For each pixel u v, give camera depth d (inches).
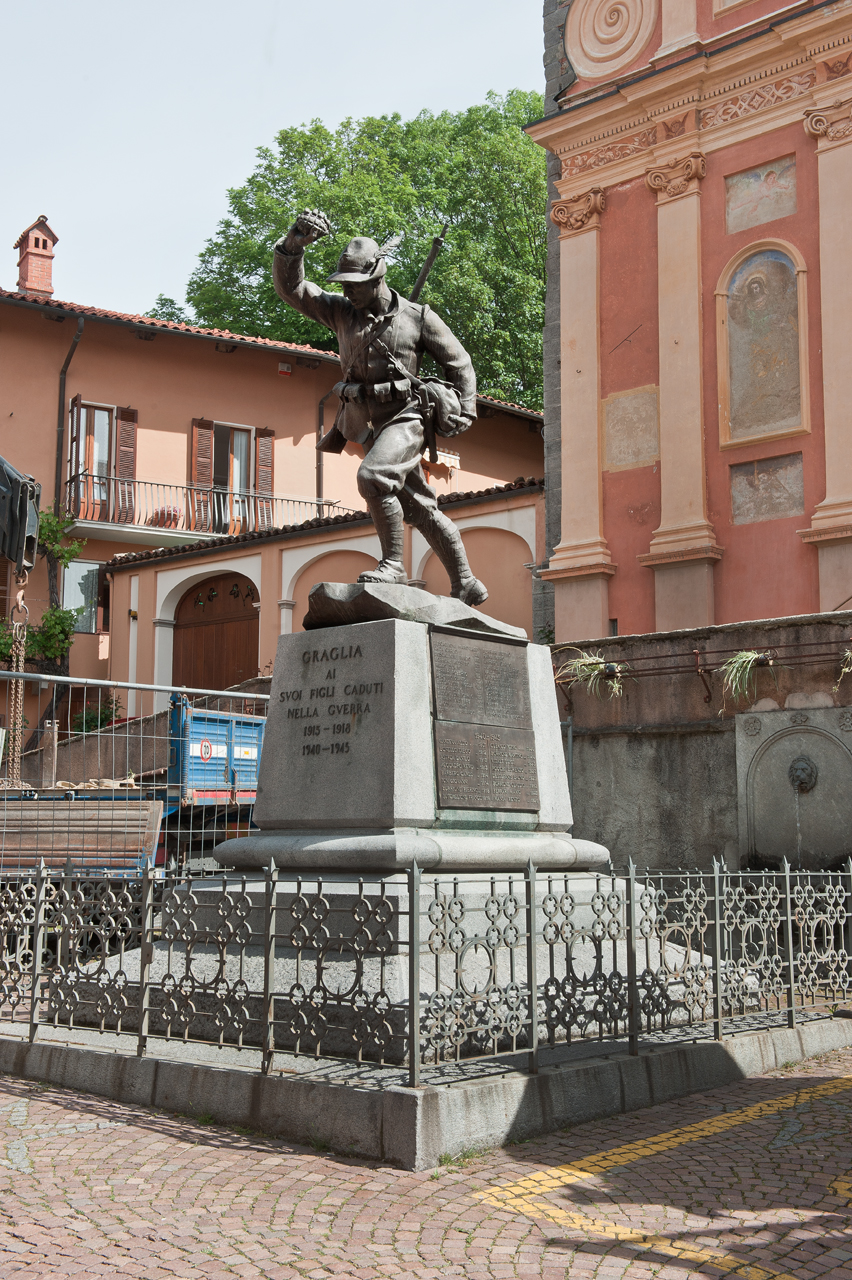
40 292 1185.4
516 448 1200.2
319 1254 150.6
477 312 1269.7
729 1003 266.4
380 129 1424.7
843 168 587.8
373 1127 187.6
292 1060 214.5
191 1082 214.8
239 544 966.4
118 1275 144.2
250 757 508.4
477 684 277.0
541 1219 163.3
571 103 703.1
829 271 588.1
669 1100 231.9
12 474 596.4
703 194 642.2
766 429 608.1
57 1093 230.8
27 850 425.1
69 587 1071.6
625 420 661.9
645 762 459.8
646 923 241.4
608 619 656.4
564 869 288.4
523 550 810.8
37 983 255.4
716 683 446.9
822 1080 251.6
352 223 1294.3
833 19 586.2
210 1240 155.1
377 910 193.3
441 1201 168.9
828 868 412.2
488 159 1371.8
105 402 1080.8
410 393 285.7
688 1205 170.4
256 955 245.0
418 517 294.4
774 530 600.4
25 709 995.3
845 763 412.8
